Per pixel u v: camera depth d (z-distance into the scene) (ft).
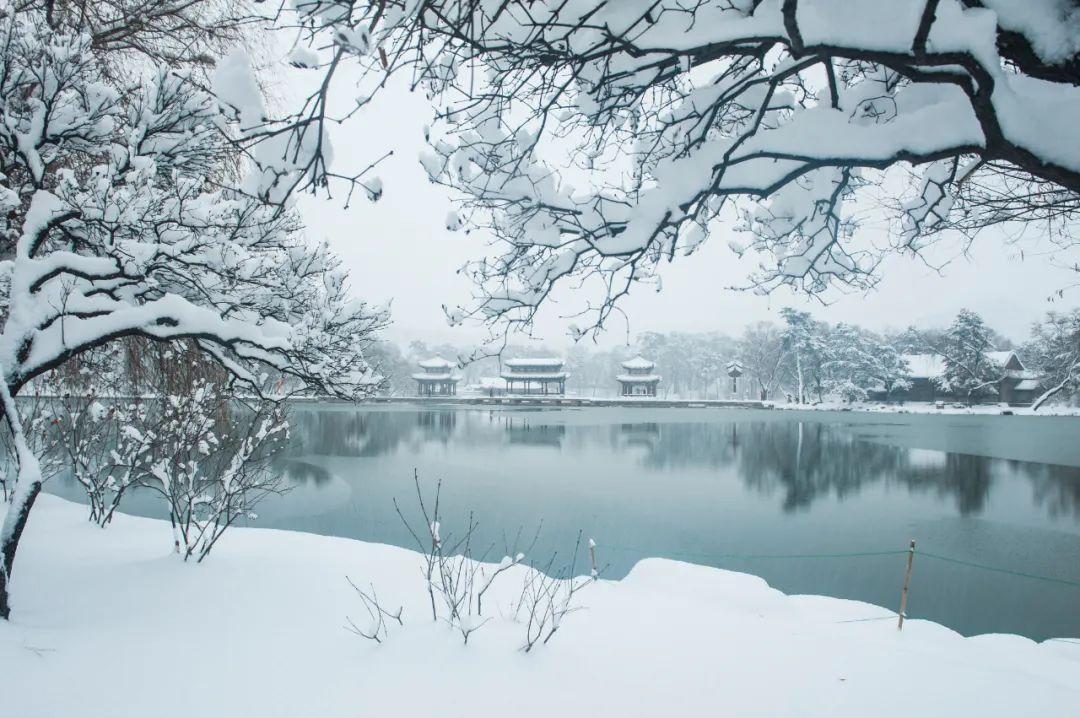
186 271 19.36
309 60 7.49
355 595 17.58
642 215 11.09
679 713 11.21
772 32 8.80
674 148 11.97
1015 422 200.85
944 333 273.75
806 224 13.60
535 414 252.42
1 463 31.81
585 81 11.00
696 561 51.08
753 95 12.49
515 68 10.44
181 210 17.83
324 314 20.79
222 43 21.83
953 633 21.26
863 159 9.29
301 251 22.70
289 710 10.53
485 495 81.92
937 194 12.57
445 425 199.41
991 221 16.10
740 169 10.59
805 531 63.00
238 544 24.21
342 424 200.13
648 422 214.28
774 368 326.24
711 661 13.85
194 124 19.27
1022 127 8.02
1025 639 21.07
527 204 11.62
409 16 7.79
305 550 23.38
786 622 17.58
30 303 16.25
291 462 109.50
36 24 19.70
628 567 47.50
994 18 7.50
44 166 18.85
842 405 278.26
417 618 15.55
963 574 47.39
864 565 50.19
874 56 8.04
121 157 19.17
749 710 11.54
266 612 15.76
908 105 10.65
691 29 9.25
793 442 151.74
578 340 12.76
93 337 16.57
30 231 16.57
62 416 30.12
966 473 100.58
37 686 10.73
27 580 17.51
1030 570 48.49
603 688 12.00
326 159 8.03
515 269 12.43
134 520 29.32
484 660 12.84
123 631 13.93
